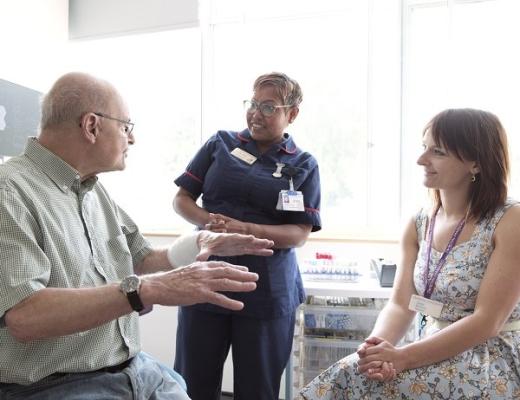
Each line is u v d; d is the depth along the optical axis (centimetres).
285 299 153
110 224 116
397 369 107
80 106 96
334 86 255
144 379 106
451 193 129
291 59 261
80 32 276
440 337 109
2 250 80
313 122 258
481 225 121
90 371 96
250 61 266
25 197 88
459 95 234
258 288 150
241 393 152
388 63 245
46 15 255
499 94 230
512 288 111
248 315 149
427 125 130
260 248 120
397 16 240
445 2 238
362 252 233
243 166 158
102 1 271
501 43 231
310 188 161
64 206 98
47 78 257
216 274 88
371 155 248
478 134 121
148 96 281
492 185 121
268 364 152
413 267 138
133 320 110
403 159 240
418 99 243
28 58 242
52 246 90
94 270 102
